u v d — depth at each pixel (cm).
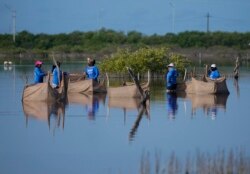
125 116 4538
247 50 19050
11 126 4097
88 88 6184
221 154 3212
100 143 3575
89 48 19062
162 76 8381
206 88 6222
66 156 3272
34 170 3011
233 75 8856
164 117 4509
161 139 3684
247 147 3438
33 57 17488
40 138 3712
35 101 5394
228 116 4594
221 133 3881
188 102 5462
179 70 8219
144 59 8119
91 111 4791
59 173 2958
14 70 10362
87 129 3997
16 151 3384
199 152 3303
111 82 7562
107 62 8319
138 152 3347
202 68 10650
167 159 3158
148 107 5062
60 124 4169
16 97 5778
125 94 5747
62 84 5441
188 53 17938
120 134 3828
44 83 5384
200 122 4297
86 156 3272
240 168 2839
